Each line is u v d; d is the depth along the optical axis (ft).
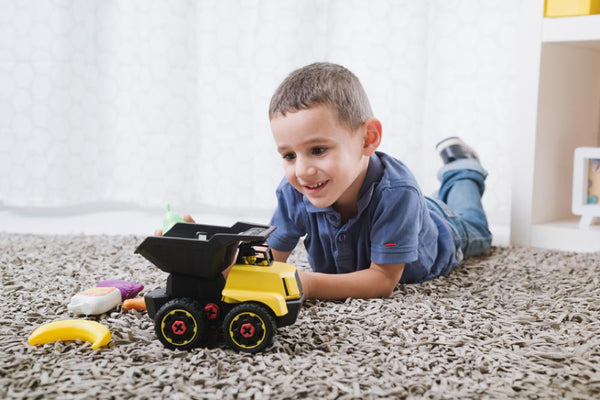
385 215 3.69
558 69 5.96
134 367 2.70
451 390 2.56
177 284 2.97
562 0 5.54
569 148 6.29
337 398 2.49
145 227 6.64
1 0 7.13
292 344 2.98
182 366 2.73
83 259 4.72
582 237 5.56
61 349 2.92
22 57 7.18
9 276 4.19
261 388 2.54
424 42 6.82
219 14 7.18
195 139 7.42
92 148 7.45
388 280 3.74
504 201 7.18
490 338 3.11
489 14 7.02
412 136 6.88
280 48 6.98
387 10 6.86
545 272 4.55
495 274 4.52
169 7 7.14
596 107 6.70
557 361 2.86
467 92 7.16
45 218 7.13
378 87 6.97
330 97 3.25
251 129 7.27
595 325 3.33
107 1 7.34
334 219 3.81
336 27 7.05
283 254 4.25
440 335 3.12
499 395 2.51
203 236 3.00
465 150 5.75
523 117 5.77
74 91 7.27
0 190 7.34
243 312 2.86
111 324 3.24
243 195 7.36
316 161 3.29
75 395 2.48
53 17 7.14
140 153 7.39
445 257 4.40
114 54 7.40
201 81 7.33
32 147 7.26
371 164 3.72
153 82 7.23
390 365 2.77
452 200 5.43
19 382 2.57
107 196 7.58
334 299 3.69
